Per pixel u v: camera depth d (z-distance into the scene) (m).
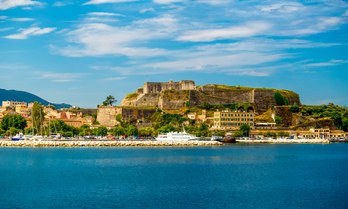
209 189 186.00
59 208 153.38
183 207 155.38
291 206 156.88
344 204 159.75
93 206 156.12
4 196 171.25
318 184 199.62
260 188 188.88
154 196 171.88
